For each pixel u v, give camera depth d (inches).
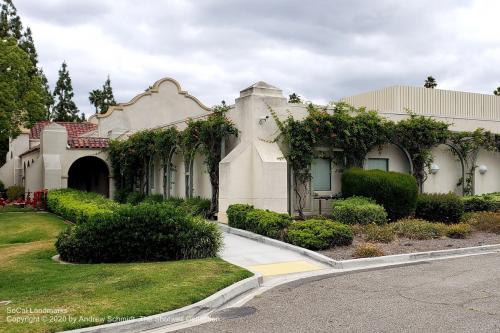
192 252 404.8
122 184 1007.6
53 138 959.6
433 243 486.6
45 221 720.3
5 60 888.3
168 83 1152.2
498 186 822.5
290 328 229.9
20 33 1588.3
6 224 692.7
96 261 398.3
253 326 235.0
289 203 635.5
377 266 392.2
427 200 641.6
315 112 640.4
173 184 839.7
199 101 1186.0
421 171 728.3
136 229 398.3
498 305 265.3
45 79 2111.2
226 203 603.2
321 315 250.7
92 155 995.9
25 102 961.5
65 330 219.5
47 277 336.2
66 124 1391.5
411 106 798.5
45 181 929.5
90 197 786.8
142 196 908.0
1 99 871.7
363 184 610.9
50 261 406.6
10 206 981.8
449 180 770.2
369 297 286.5
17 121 964.6
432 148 750.5
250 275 335.9
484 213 640.4
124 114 1115.3
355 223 561.6
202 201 677.3
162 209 414.9
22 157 1249.4
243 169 612.1
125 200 967.0
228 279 316.8
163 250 400.2
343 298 285.1
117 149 975.6
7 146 1397.6
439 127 722.2
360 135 660.7
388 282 328.5
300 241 448.1
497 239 519.2
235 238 517.3
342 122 647.8
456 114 840.3
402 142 715.4
